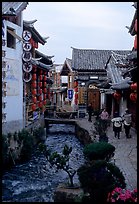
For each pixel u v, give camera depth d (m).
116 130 19.11
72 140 24.88
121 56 31.55
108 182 7.66
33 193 11.23
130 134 20.34
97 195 7.60
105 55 40.50
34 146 18.81
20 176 13.59
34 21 20.47
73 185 9.80
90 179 7.73
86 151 10.00
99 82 37.34
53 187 12.03
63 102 48.19
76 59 38.78
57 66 51.16
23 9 17.88
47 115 33.25
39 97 26.23
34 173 14.09
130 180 10.00
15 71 17.88
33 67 22.25
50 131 30.27
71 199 8.93
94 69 37.00
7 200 10.35
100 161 8.05
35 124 22.94
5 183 12.48
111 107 33.19
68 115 32.88
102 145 9.99
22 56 18.72
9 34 17.86
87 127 23.48
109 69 30.61
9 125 16.95
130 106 23.58
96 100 37.44
